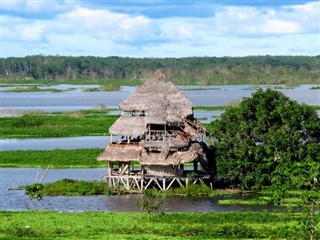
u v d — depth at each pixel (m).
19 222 132.12
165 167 175.62
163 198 158.62
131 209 152.25
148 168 176.50
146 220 135.25
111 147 179.88
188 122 183.88
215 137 179.88
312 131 173.75
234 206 154.00
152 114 178.88
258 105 178.62
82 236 118.75
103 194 171.88
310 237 100.31
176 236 119.62
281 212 141.50
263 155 172.00
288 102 182.75
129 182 176.12
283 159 168.00
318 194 93.19
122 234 121.44
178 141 177.25
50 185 174.62
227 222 132.00
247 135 176.25
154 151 176.88
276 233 119.62
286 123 173.75
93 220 135.00
